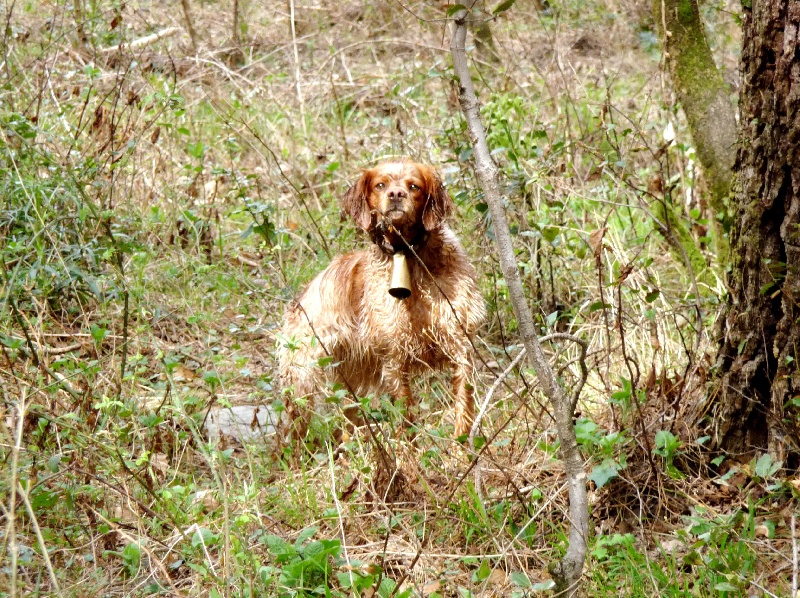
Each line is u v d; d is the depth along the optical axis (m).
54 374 7.64
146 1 18.80
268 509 7.06
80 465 6.74
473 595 5.96
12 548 5.00
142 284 10.30
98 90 13.61
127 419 7.46
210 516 6.64
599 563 6.06
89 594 5.93
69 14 15.12
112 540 6.47
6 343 7.47
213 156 13.27
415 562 6.07
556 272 10.66
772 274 6.44
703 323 8.91
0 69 12.30
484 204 9.54
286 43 17.69
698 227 10.58
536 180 10.26
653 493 6.74
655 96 14.44
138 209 11.59
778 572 5.80
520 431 7.68
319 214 12.14
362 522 6.90
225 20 19.16
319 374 9.21
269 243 10.23
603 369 8.63
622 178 9.10
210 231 11.84
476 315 9.02
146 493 6.86
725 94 9.48
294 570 5.70
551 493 6.82
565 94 13.59
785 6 6.24
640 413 6.69
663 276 10.79
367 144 14.06
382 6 18.59
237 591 5.82
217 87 14.57
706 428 7.07
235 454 8.40
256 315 10.52
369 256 9.42
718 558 5.78
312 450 8.19
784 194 6.43
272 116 14.55
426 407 8.91
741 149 6.69
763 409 6.79
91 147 11.15
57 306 9.76
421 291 8.78
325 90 15.91
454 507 6.73
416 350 9.05
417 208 8.80
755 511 6.46
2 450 6.82
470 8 5.42
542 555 6.29
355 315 9.38
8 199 9.73
